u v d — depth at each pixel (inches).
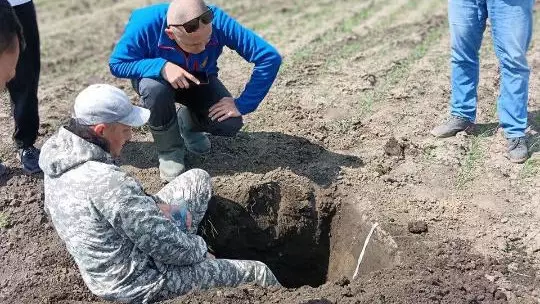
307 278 192.2
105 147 132.7
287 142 198.4
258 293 143.3
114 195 128.2
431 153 190.1
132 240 131.9
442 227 162.4
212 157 192.9
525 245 155.3
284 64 251.1
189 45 161.2
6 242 163.2
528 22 170.4
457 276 146.1
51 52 311.0
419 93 223.8
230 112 167.3
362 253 166.6
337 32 292.8
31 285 150.3
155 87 164.6
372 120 207.9
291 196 181.0
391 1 337.1
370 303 138.5
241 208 180.7
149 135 204.8
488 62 243.8
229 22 167.3
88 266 135.6
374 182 179.9
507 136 184.7
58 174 131.3
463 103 192.9
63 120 217.3
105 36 331.6
